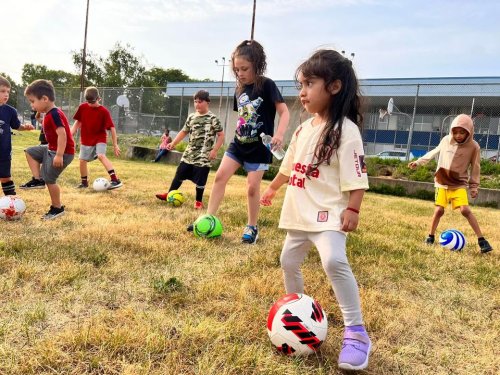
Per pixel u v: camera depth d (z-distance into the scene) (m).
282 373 1.98
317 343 2.15
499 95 18.09
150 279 3.00
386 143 20.19
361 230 5.36
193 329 2.25
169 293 2.78
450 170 4.86
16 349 2.00
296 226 2.27
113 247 3.70
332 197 2.20
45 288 2.70
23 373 1.82
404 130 19.88
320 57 2.20
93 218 4.77
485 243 4.73
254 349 2.13
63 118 4.70
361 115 2.31
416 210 7.96
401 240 4.95
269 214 5.92
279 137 4.03
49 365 1.88
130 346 2.07
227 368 1.96
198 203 6.00
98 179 7.06
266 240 4.46
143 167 12.66
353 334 2.10
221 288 2.87
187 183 8.95
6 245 3.46
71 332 2.14
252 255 3.81
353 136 2.17
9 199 4.48
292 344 2.12
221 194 4.51
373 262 3.90
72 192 6.66
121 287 2.85
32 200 5.59
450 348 2.41
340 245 2.13
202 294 2.76
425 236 5.38
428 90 19.23
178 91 25.70
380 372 2.10
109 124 7.19
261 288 2.93
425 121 19.70
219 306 2.63
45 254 3.30
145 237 4.09
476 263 4.20
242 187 9.34
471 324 2.75
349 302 2.12
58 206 4.79
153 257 3.49
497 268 4.07
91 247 3.57
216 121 5.96
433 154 5.18
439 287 3.42
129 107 21.33
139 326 2.27
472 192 4.89
